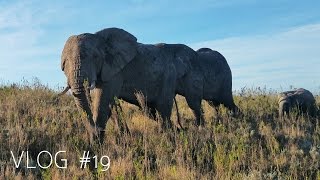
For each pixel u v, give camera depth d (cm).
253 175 786
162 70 1116
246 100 1509
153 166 867
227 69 1345
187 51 1242
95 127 940
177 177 780
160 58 1123
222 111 1324
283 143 1019
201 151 926
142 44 1126
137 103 1096
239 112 1314
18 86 1488
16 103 1219
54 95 1387
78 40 948
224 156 883
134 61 1062
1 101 1281
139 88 1074
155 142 970
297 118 1283
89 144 949
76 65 912
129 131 1023
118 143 956
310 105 1327
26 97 1302
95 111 990
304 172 845
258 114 1304
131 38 1039
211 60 1306
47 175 772
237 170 846
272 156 922
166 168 818
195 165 872
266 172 830
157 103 1116
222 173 814
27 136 943
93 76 930
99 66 964
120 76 1030
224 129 1077
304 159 891
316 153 914
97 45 965
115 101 983
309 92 1355
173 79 1146
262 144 1003
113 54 998
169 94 1130
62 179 766
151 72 1090
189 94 1220
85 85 887
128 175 800
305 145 985
